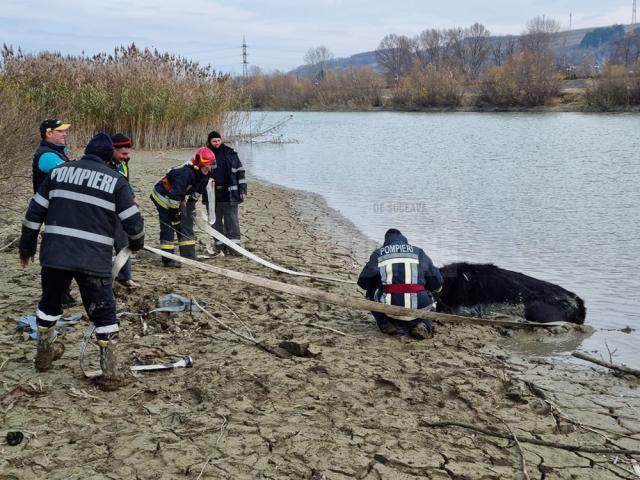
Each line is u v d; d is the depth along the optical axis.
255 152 26.95
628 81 52.38
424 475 4.18
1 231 9.78
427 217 13.47
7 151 9.62
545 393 5.49
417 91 70.44
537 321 7.23
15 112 10.11
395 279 6.59
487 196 15.86
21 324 6.19
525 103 61.16
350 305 6.46
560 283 8.95
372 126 44.66
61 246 4.83
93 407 4.86
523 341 6.81
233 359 5.81
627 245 11.00
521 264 9.90
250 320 6.90
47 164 6.43
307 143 31.06
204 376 5.41
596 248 10.83
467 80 77.56
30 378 5.27
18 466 4.14
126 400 4.99
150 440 4.45
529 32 118.75
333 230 12.23
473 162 22.64
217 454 4.31
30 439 4.42
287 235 11.66
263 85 83.19
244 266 9.19
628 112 50.69
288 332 6.61
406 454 4.40
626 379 5.84
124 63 25.25
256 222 12.70
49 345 5.27
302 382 5.38
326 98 77.75
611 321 7.51
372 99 75.50
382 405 5.08
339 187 17.42
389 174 19.89
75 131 22.20
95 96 22.91
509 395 5.33
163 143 24.38
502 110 62.25
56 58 24.03
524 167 21.06
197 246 10.21
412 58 122.56
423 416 4.93
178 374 5.45
